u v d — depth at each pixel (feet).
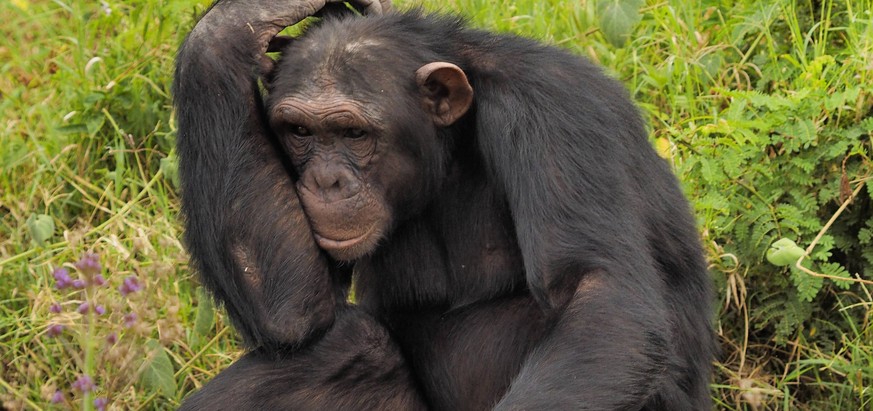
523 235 30.17
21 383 40.19
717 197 39.99
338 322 32.53
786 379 39.91
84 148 47.62
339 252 30.96
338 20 32.42
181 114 31.71
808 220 39.86
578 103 31.07
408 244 33.45
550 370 27.50
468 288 33.27
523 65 31.55
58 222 45.32
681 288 33.04
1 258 43.80
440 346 33.04
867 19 44.42
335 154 30.96
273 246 30.99
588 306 28.25
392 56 31.22
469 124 32.42
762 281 41.09
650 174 32.50
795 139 40.09
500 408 27.27
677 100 44.45
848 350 40.37
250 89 31.50
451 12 33.96
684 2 48.42
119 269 41.52
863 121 40.11
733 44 45.88
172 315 36.81
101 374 36.40
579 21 47.80
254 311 31.22
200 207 31.42
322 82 30.58
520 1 49.80
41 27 54.03
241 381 31.76
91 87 48.32
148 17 48.55
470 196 32.89
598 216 29.76
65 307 40.63
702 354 33.81
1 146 47.01
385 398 32.65
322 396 32.07
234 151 31.09
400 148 31.32
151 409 39.34
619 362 27.53
